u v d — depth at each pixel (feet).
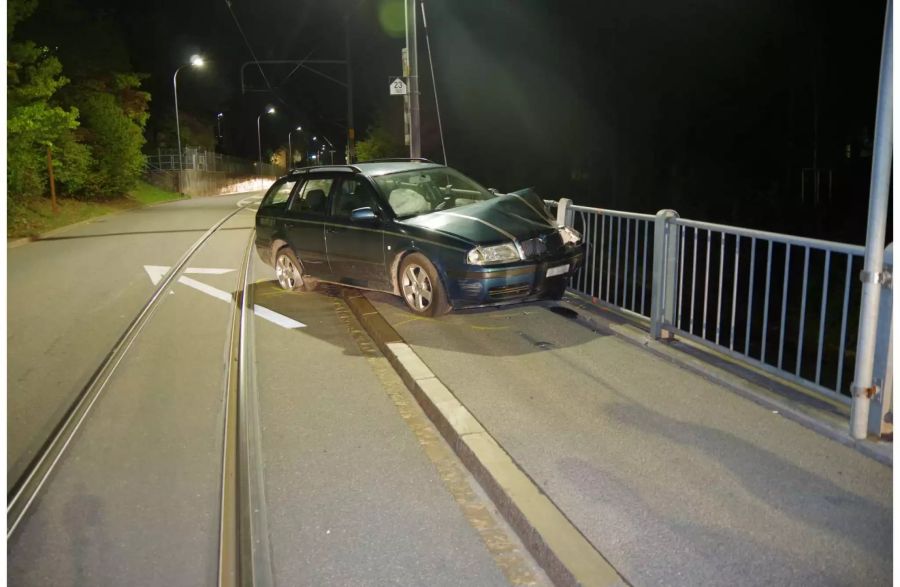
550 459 14.84
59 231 71.36
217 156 211.41
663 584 10.77
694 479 13.83
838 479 13.69
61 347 25.80
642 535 12.02
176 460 16.31
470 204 28.27
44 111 71.82
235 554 12.54
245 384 20.76
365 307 28.40
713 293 50.34
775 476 13.85
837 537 11.82
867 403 14.75
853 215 71.77
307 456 16.07
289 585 11.55
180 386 21.15
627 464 14.52
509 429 16.42
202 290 35.63
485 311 27.37
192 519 13.85
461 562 12.06
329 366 22.41
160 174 152.46
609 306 26.17
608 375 19.89
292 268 33.68
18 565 12.49
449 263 25.17
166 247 54.24
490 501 14.02
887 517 12.36
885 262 14.20
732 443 15.34
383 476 15.10
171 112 204.44
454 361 21.52
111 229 71.56
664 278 22.04
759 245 54.29
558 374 20.08
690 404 17.60
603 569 10.99
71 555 12.76
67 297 35.14
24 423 18.83
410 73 51.37
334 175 31.14
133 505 14.39
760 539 11.81
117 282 38.96
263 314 29.40
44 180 86.02
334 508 13.83
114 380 21.74
